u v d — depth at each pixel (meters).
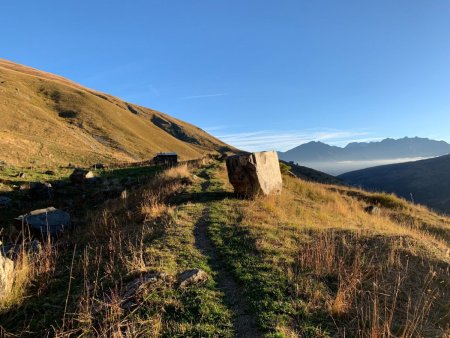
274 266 8.32
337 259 8.88
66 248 11.44
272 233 10.73
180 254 9.13
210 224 11.85
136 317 6.36
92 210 17.75
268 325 6.14
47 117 88.88
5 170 27.97
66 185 23.47
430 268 8.46
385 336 5.98
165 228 11.23
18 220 13.14
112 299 6.78
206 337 5.89
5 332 6.47
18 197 20.09
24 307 7.32
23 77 133.00
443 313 6.92
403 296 7.30
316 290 7.28
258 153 17.11
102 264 9.14
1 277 7.38
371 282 7.74
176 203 15.49
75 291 7.81
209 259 9.06
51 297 7.72
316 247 9.10
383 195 26.48
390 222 18.53
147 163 43.56
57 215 14.04
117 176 29.89
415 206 26.09
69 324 6.48
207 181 21.12
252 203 14.99
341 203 21.03
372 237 10.45
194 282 7.50
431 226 20.33
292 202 16.94
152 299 6.82
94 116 114.88
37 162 41.53
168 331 6.04
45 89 128.38
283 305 6.72
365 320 6.26
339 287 7.32
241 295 7.22
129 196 19.12
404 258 9.00
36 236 12.76
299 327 6.19
